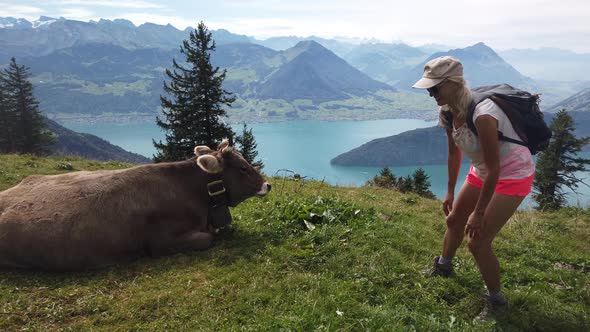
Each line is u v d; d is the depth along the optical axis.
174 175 3.13
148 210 2.92
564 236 4.08
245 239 3.18
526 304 2.40
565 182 17.00
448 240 2.54
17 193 2.87
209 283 2.49
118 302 2.29
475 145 2.09
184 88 13.14
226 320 2.11
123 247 2.84
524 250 3.43
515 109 1.99
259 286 2.43
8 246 2.64
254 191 3.39
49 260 2.67
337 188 6.61
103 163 8.23
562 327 2.24
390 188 8.01
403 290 2.45
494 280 2.26
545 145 2.10
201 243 3.03
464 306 2.37
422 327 2.07
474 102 1.98
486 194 1.99
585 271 3.15
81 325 2.08
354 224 3.40
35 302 2.27
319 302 2.24
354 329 2.04
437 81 1.98
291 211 3.58
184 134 12.93
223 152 3.27
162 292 2.38
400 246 3.13
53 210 2.73
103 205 2.80
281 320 2.02
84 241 2.70
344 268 2.70
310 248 2.96
